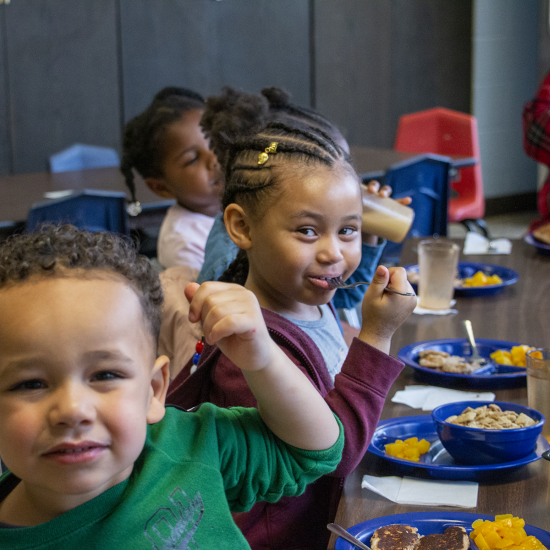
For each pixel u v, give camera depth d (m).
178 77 5.54
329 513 0.93
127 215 2.82
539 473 0.94
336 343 1.07
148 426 0.71
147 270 0.64
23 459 0.56
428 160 3.18
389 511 0.87
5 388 0.56
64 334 0.55
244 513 0.93
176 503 0.66
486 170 6.73
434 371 1.24
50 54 5.06
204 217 1.93
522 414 0.99
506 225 6.45
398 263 2.10
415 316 1.63
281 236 0.90
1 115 4.97
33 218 2.56
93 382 0.57
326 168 0.90
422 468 0.93
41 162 5.17
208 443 0.70
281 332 0.92
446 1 6.36
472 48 6.54
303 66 5.97
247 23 5.70
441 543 0.76
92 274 0.59
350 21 6.05
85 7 5.11
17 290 0.56
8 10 4.86
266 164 0.92
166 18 5.40
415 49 6.34
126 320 0.59
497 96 6.68
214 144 1.47
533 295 1.76
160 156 1.90
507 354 1.34
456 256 1.67
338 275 0.91
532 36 6.69
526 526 0.79
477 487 0.90
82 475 0.56
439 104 6.55
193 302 0.63
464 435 0.93
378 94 6.30
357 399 0.82
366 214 1.40
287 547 0.94
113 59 5.28
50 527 0.61
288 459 0.73
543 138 2.90
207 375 0.96
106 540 0.62
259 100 1.42
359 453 0.82
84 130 5.29
